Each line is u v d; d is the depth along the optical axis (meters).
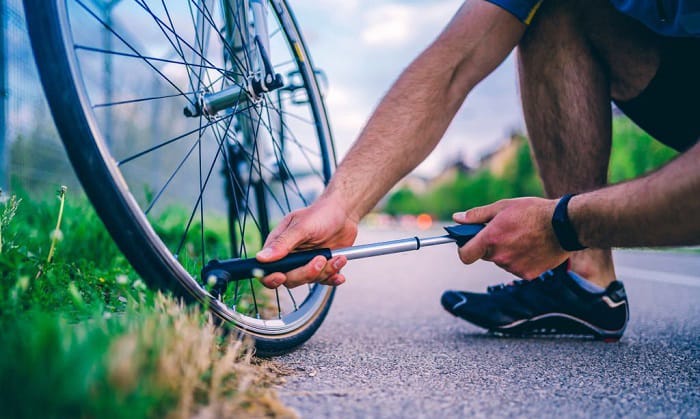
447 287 3.62
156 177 5.26
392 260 6.00
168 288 1.27
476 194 39.91
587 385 1.31
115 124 3.62
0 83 2.64
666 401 1.20
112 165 1.18
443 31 1.64
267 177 2.02
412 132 1.59
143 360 0.90
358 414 1.05
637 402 1.19
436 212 48.41
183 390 0.93
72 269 1.65
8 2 2.66
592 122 1.77
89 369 0.78
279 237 1.40
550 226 1.38
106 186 1.18
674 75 1.69
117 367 0.81
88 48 1.21
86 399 0.75
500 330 1.93
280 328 1.54
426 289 3.49
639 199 1.18
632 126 11.56
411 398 1.17
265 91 1.66
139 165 4.81
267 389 1.16
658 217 1.16
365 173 1.54
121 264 2.16
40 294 1.30
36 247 1.91
